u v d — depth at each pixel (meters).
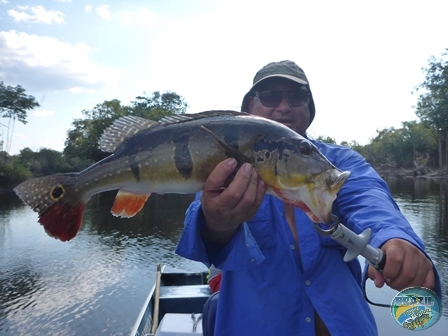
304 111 0.84
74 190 0.70
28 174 10.91
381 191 0.64
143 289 2.97
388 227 0.53
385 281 0.48
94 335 2.26
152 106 16.44
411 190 9.31
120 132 0.70
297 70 0.84
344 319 0.59
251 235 0.62
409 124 19.12
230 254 0.62
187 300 1.64
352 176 0.68
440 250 3.37
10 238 4.71
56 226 0.70
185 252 0.62
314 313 0.62
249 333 0.61
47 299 2.79
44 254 3.96
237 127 0.61
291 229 0.66
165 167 0.63
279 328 0.60
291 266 0.63
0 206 7.73
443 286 2.40
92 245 4.30
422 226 4.42
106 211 6.73
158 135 0.65
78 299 2.79
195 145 0.61
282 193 0.60
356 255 0.47
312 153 0.59
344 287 0.62
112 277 3.24
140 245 4.30
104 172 0.68
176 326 1.13
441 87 14.70
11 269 3.46
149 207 7.30
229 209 0.55
